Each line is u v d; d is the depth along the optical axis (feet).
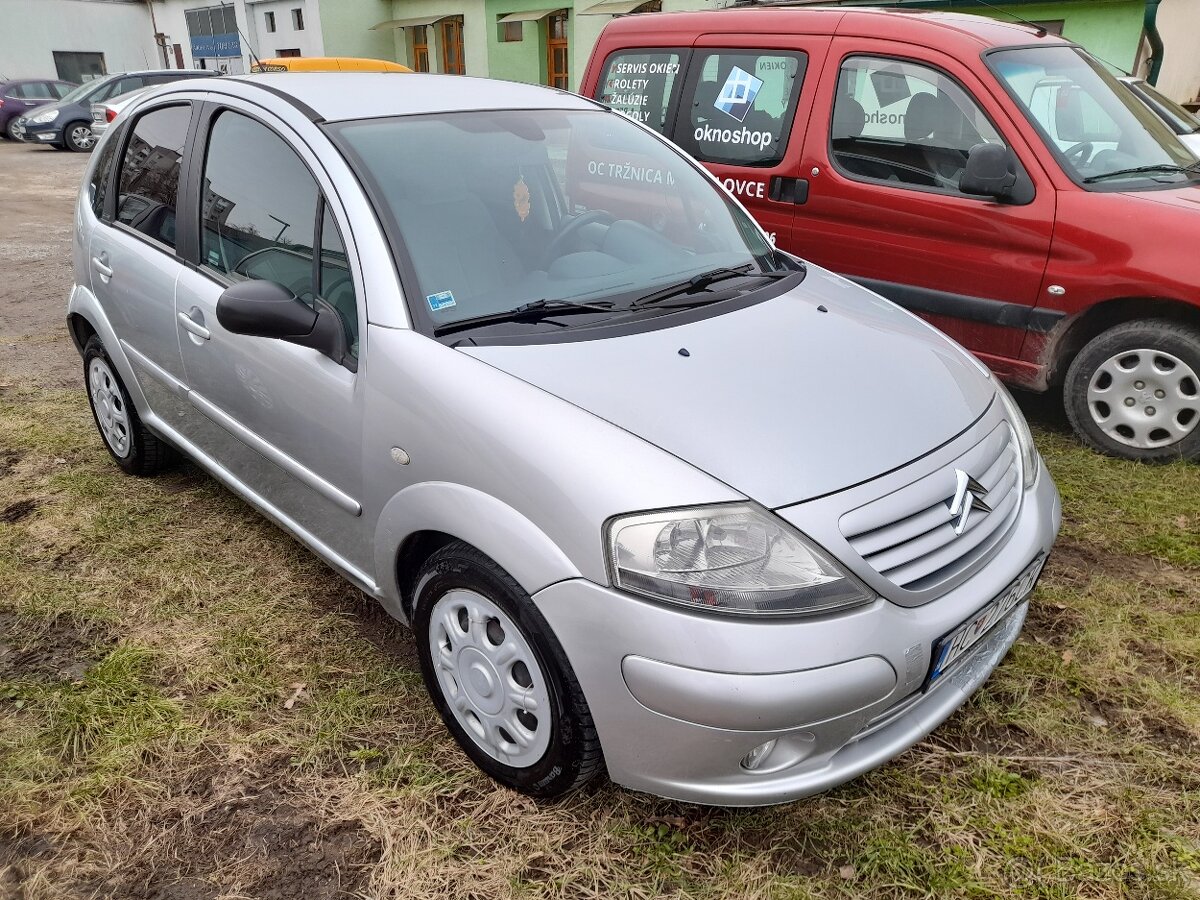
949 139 13.19
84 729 7.86
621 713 5.99
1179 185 12.63
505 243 8.26
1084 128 13.12
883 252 13.91
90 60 98.12
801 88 14.42
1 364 17.44
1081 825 6.82
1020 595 7.13
